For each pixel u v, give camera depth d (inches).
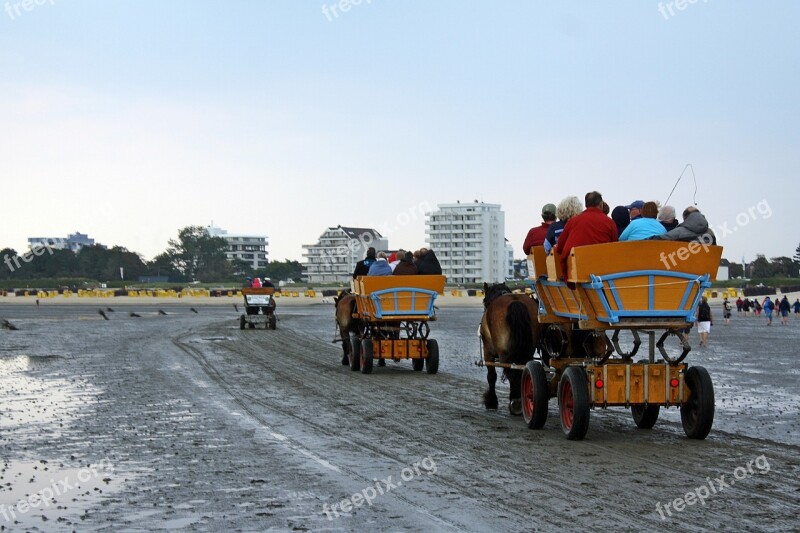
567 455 464.4
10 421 593.6
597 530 323.3
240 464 447.2
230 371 954.1
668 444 495.8
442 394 748.6
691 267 485.1
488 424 575.5
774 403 681.0
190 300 4532.5
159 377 885.2
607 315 482.9
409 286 922.7
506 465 439.2
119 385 812.0
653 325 488.1
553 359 550.6
